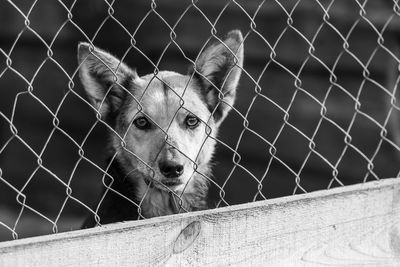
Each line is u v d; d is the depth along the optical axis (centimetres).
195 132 586
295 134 1239
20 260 330
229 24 1298
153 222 373
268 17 1260
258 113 1259
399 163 1190
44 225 1213
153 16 1341
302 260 427
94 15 1381
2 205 1332
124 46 1377
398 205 462
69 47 1427
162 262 377
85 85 566
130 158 580
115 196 577
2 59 1415
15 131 354
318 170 1237
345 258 443
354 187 449
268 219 412
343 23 1220
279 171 1262
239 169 1269
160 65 1341
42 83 1409
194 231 388
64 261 343
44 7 1399
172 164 543
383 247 457
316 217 430
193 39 1319
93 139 1399
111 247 358
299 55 1248
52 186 1366
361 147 1202
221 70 589
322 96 1239
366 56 1212
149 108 573
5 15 1393
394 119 1195
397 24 1194
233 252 402
